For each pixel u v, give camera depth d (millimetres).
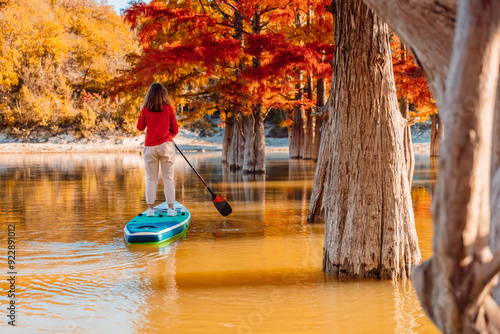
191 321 3633
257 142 18250
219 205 7973
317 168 7805
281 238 6637
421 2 1812
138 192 12164
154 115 7211
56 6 54375
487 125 1517
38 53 48344
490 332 1643
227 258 5559
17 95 47062
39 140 47906
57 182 14883
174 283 4613
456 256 1537
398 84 18766
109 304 4012
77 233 6957
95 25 54219
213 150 42219
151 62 17906
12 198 11000
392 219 4613
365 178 4629
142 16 18219
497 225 1887
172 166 7551
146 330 3469
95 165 23562
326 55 16797
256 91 17625
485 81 1495
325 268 4941
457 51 1528
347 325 3525
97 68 51219
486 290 1588
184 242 6414
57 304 4023
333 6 4840
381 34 4613
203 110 24281
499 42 1506
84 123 48250
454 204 1514
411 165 9773
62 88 49156
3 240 6488
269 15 20281
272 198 10906
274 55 16484
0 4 48250
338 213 4781
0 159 29594
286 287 4457
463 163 1497
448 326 1646
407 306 3924
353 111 4613
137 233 6324
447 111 1534
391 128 4590
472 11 1497
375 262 4652
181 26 20500
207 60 16312
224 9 21672
